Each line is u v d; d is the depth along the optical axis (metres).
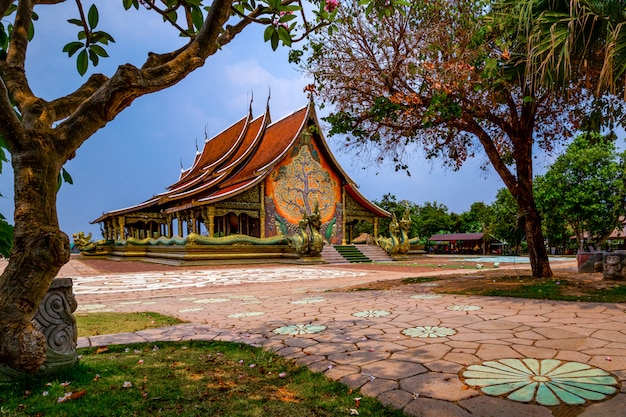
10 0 2.23
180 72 2.36
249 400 2.78
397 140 9.20
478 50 6.82
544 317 4.92
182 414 2.54
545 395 2.62
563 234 34.00
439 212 48.12
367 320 5.27
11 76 2.29
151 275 16.00
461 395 2.68
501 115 9.48
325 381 3.11
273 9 2.91
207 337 4.58
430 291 7.84
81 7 2.88
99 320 5.93
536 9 6.03
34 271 1.99
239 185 27.55
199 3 2.96
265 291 10.02
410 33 7.42
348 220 30.69
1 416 2.51
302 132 27.42
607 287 7.02
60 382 3.08
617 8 4.99
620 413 2.34
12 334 2.00
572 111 8.84
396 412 2.54
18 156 2.02
